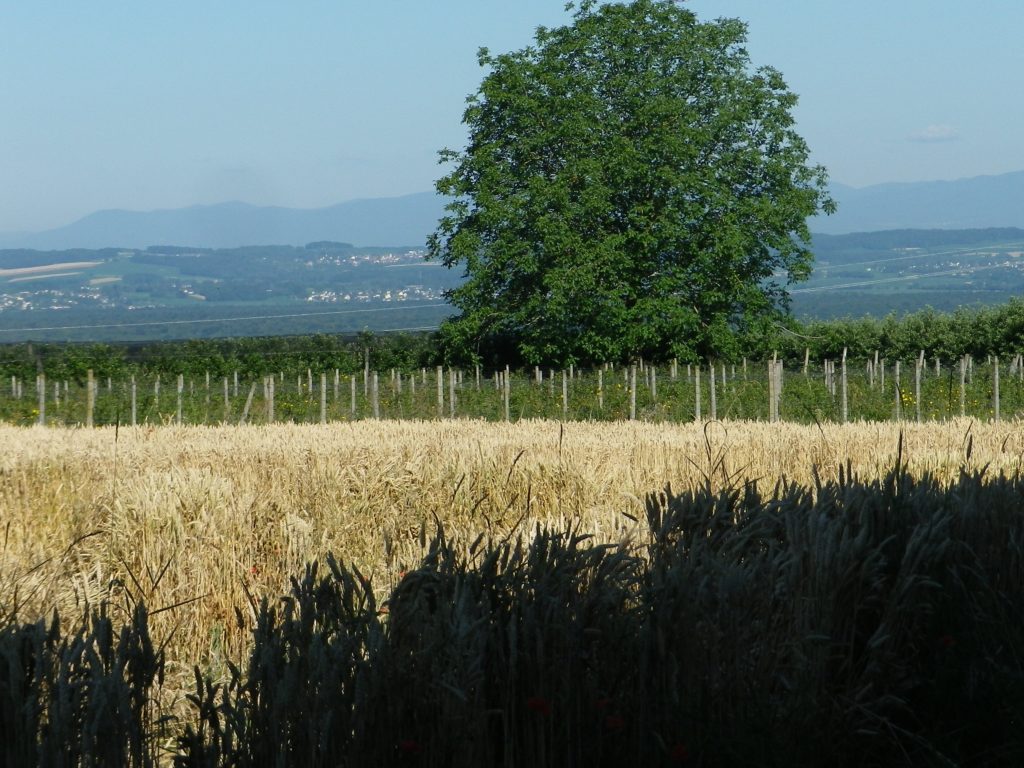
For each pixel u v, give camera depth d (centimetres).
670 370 8969
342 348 11112
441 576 902
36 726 755
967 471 1401
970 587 1125
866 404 6141
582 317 9050
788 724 911
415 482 2223
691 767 880
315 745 802
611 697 906
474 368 9994
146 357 10644
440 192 9569
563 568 923
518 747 872
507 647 888
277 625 870
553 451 2603
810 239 9656
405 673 839
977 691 1007
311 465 2283
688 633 909
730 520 1136
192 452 2820
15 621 827
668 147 8962
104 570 1593
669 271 9119
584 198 8850
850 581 1007
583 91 9412
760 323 9575
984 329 10244
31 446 2789
